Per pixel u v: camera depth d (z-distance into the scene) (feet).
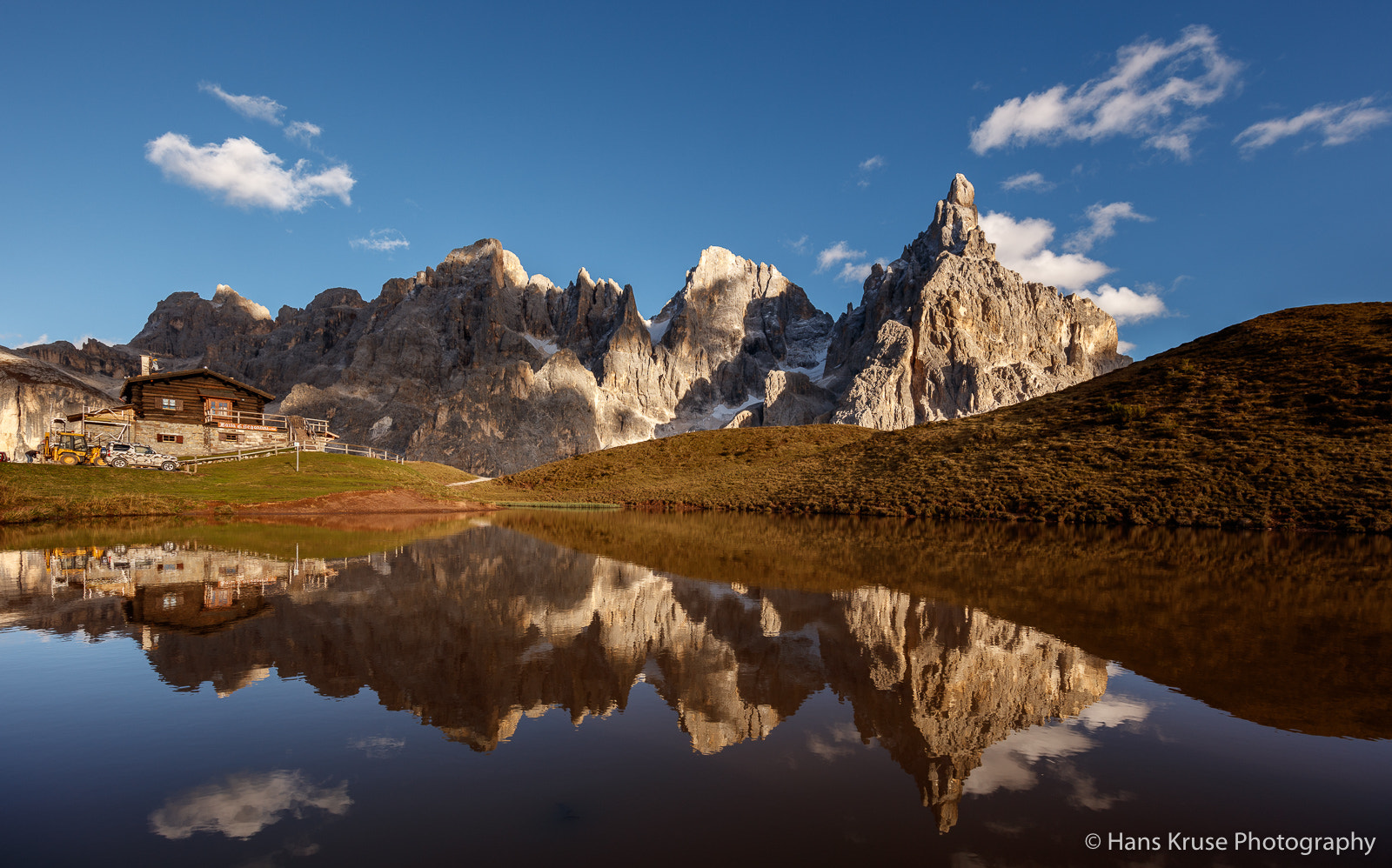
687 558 67.05
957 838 15.19
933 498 128.57
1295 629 36.06
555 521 123.54
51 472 118.62
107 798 17.01
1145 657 30.89
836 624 37.63
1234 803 17.24
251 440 184.44
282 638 33.47
